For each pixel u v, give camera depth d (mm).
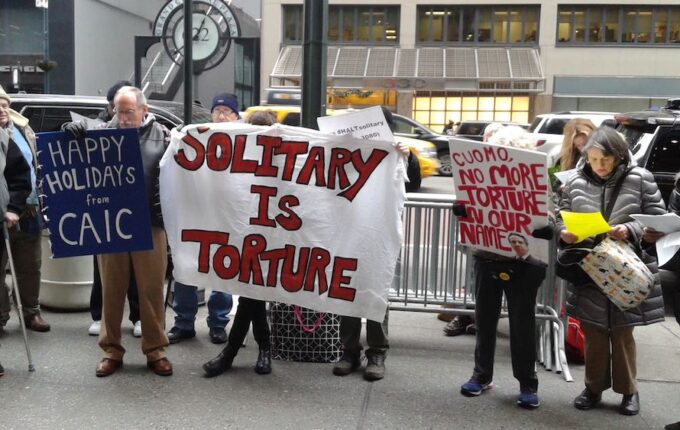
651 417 4152
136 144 4414
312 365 4930
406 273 5484
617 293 3881
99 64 32719
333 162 4473
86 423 3914
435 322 6082
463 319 5703
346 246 4496
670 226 3578
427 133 18438
